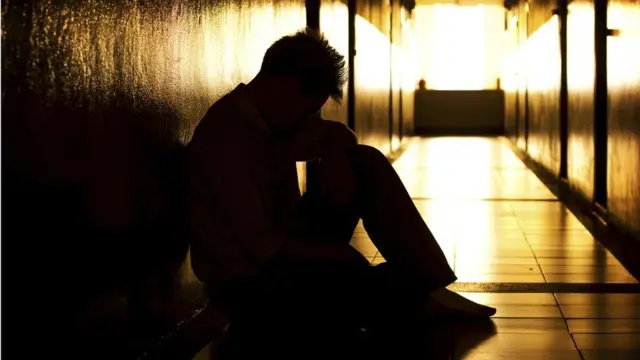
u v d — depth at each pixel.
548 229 5.62
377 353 2.71
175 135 2.77
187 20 2.88
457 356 2.72
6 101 1.60
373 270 2.78
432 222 6.00
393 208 2.85
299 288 2.64
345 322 2.72
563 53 8.59
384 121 11.38
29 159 1.70
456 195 7.61
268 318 2.70
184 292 2.92
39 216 1.76
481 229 5.66
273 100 2.56
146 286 2.49
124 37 2.27
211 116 2.58
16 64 1.64
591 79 6.70
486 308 3.24
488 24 18.22
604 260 4.49
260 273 2.62
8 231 1.62
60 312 1.87
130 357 2.36
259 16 4.06
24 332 1.69
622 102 5.21
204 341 2.88
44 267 1.78
